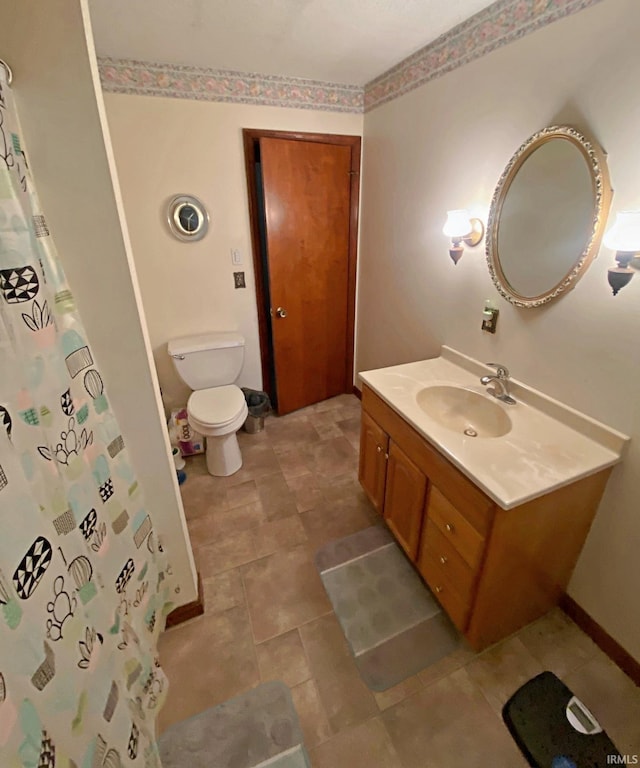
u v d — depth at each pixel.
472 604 1.28
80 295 0.95
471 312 1.77
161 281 2.40
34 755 0.59
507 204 1.44
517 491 1.07
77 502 0.90
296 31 1.60
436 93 1.75
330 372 3.16
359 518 2.02
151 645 1.25
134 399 1.12
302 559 1.78
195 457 2.52
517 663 1.36
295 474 2.35
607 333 1.19
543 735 1.17
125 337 1.03
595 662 1.36
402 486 1.62
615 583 1.31
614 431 1.22
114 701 0.86
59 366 0.86
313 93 2.27
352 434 2.76
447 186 1.79
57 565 0.72
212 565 1.75
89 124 0.81
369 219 2.59
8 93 0.73
